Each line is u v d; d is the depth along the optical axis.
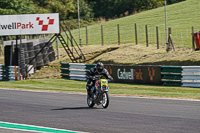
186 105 38.09
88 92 37.97
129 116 31.19
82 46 121.56
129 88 59.28
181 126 26.14
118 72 70.25
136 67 66.94
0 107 38.12
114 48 108.31
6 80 84.19
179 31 125.69
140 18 173.12
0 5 194.75
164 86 61.28
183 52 84.81
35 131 25.20
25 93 53.44
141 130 24.94
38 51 99.12
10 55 94.88
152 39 117.75
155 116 30.98
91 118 30.31
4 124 28.03
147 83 65.38
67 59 103.56
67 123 28.06
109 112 33.81
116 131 24.75
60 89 59.59
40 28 84.56
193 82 58.44
